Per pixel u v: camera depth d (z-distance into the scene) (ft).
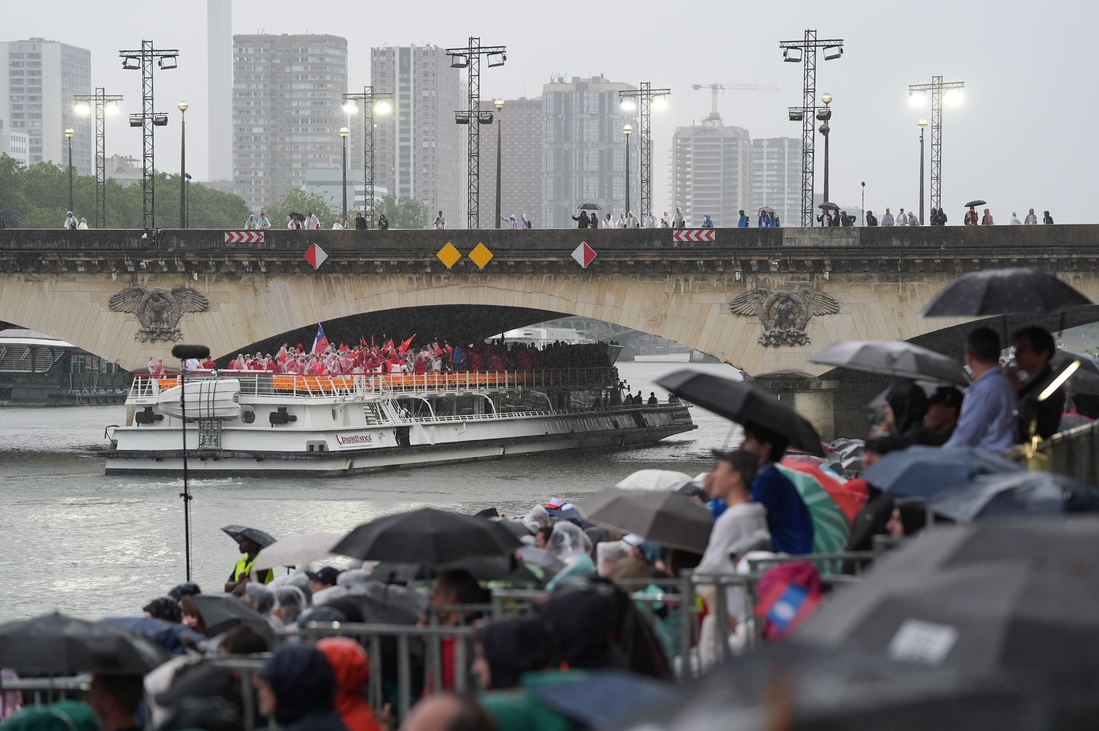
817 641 31.01
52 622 81.92
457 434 549.54
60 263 554.05
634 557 100.73
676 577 104.99
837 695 25.68
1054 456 88.43
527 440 591.78
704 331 522.88
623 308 528.63
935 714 25.04
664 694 44.01
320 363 495.82
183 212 611.06
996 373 94.53
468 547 99.86
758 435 96.84
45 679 91.76
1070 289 99.81
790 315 515.91
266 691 63.10
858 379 532.32
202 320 552.82
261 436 481.87
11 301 558.97
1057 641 29.94
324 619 96.68
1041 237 489.26
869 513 93.45
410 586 126.62
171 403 475.31
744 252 512.22
